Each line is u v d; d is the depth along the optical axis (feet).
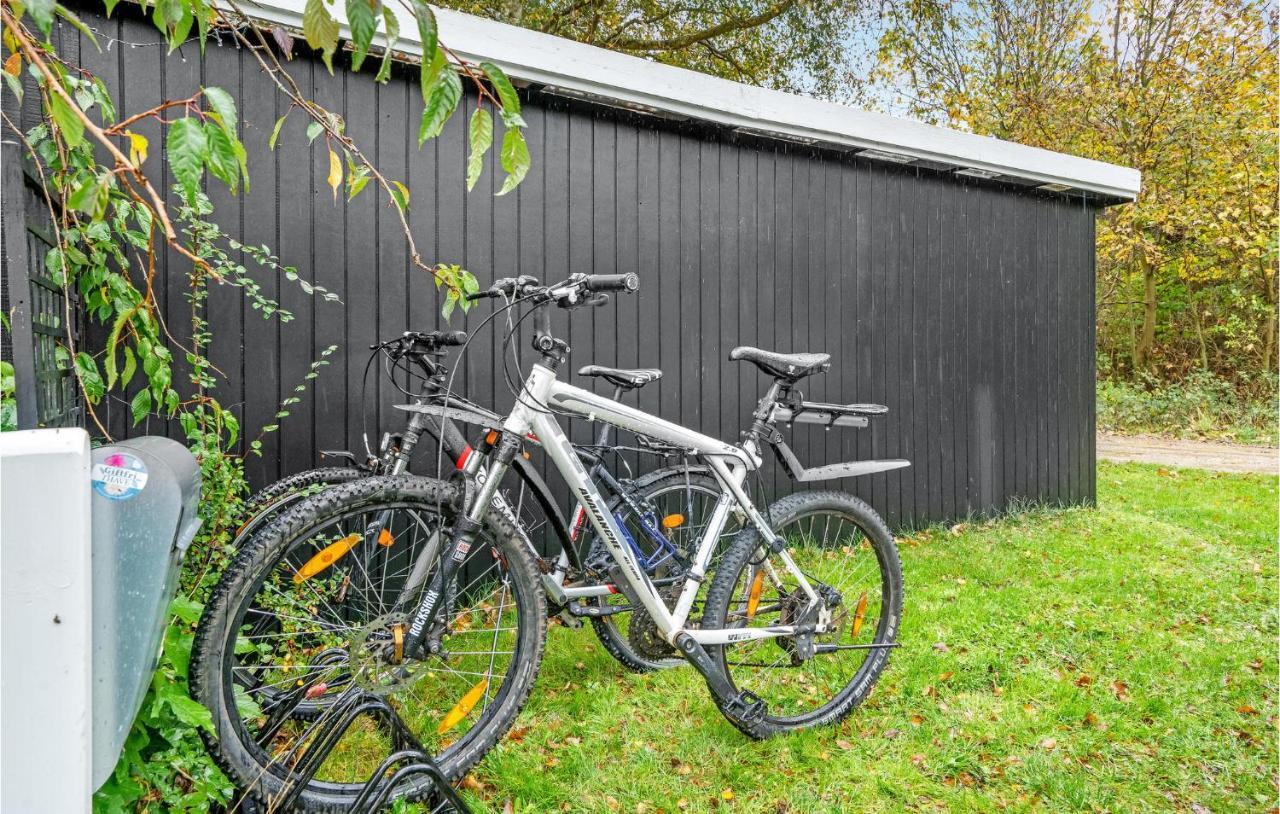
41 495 2.57
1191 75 32.01
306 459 8.83
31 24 7.05
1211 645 8.84
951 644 8.64
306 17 2.60
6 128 4.50
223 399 8.37
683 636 5.98
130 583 2.98
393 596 7.02
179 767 4.22
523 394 5.43
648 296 11.21
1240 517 15.29
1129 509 16.34
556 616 7.09
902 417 13.88
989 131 35.73
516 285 5.60
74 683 2.60
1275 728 7.07
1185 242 34.50
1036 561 12.10
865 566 7.39
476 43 8.95
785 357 6.69
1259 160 31.12
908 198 13.93
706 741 6.51
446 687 6.53
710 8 30.35
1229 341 34.88
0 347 4.73
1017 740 6.77
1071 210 16.31
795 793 5.87
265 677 5.46
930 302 14.23
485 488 5.20
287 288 8.67
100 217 2.43
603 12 28.91
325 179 8.84
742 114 11.14
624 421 6.00
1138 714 7.25
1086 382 16.69
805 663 6.83
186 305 8.13
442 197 9.54
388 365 8.62
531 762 6.14
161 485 3.09
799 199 12.67
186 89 8.01
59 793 2.59
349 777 5.50
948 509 14.52
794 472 6.91
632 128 11.00
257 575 4.41
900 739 6.70
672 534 7.95
